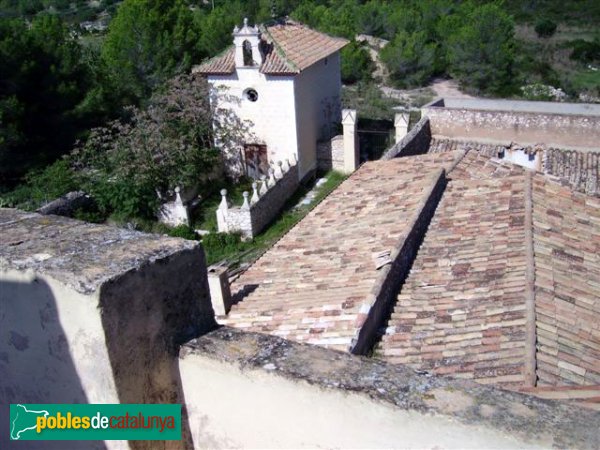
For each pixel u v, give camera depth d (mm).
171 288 3066
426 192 10516
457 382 2695
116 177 20000
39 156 22141
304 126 22141
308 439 2857
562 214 9938
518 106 20594
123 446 3115
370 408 2613
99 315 2744
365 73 37125
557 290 7727
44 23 26266
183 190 20625
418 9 44938
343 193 12289
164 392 3113
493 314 7258
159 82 27859
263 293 8945
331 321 7461
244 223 18266
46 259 3002
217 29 33125
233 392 3012
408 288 8227
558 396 4699
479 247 8906
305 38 23344
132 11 28734
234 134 22250
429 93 35031
